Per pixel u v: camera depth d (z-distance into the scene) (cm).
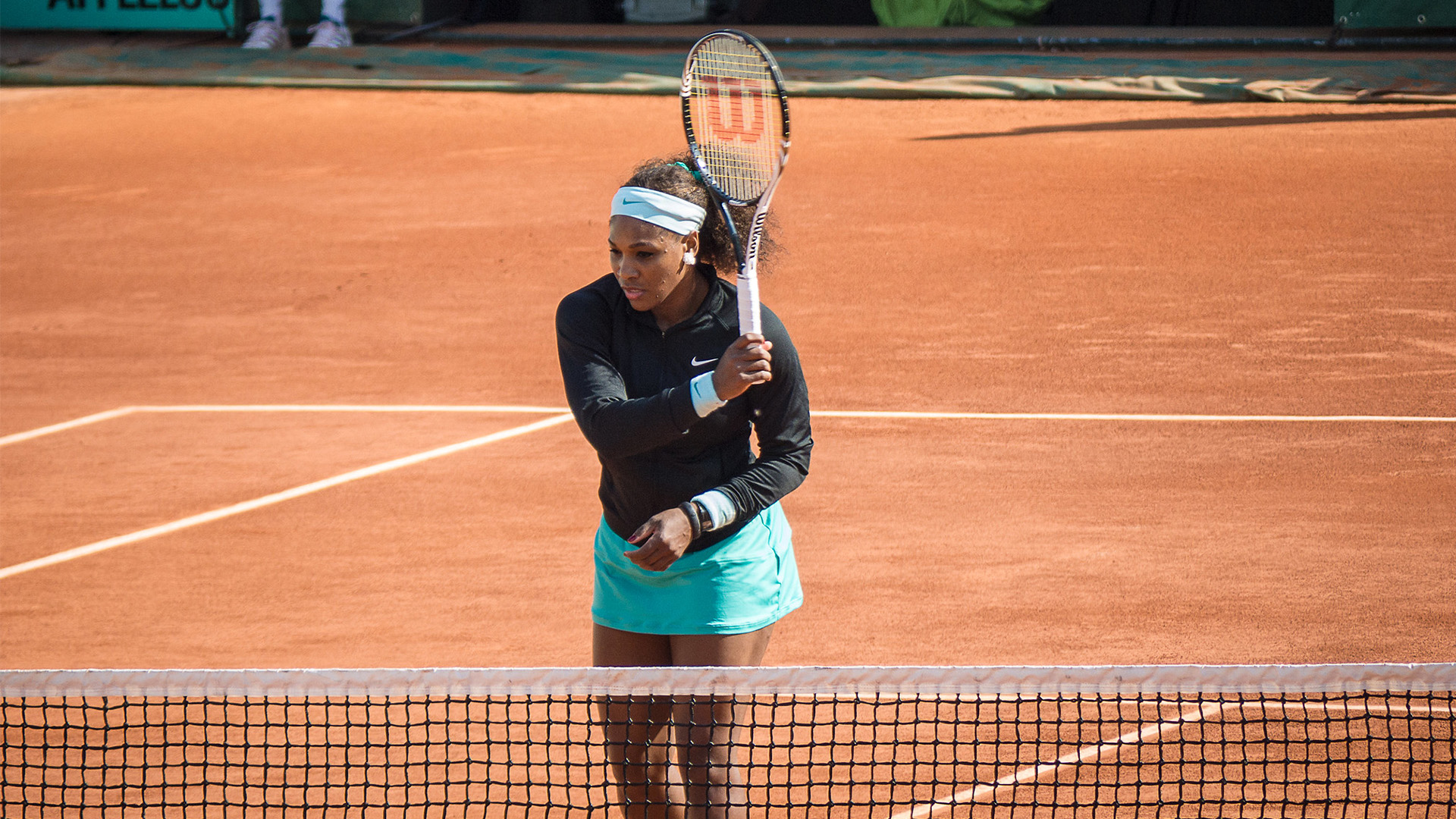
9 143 7025
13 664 2117
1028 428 3139
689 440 1334
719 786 1348
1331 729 1708
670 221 1270
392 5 9294
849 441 3102
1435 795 1559
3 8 9150
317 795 1648
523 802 1628
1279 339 3716
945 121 6731
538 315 4278
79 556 2591
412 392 3625
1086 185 5431
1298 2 9269
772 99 1366
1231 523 2541
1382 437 2981
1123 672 1324
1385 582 2253
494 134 6812
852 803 1515
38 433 3403
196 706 1905
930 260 4628
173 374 3878
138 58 8431
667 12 9794
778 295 4350
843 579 2341
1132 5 9531
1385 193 5081
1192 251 4578
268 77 8025
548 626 2194
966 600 2238
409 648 2128
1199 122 6400
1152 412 3219
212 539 2653
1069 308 4088
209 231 5425
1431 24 7862
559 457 3075
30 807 1628
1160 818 1548
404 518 2731
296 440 3272
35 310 4572
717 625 1357
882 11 9562
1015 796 1602
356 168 6278
